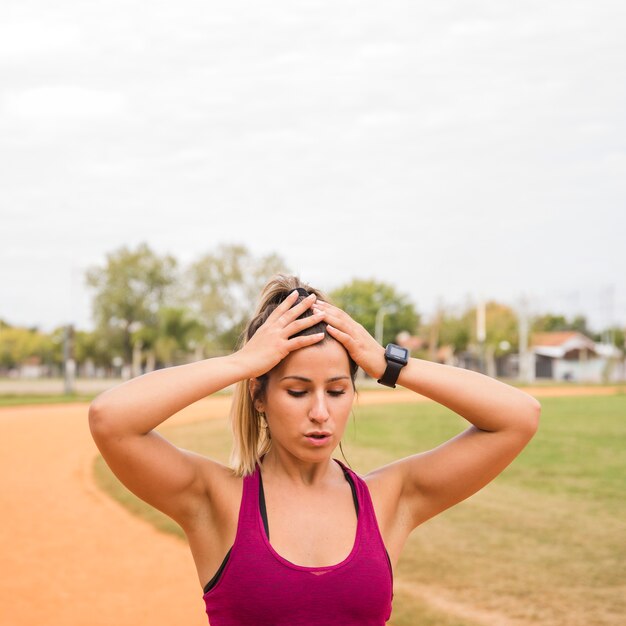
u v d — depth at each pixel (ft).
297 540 5.91
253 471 6.23
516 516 30.07
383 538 6.34
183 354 241.96
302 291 6.38
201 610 19.84
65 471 43.24
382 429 65.10
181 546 26.61
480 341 234.17
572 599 19.88
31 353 376.89
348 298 316.40
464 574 22.15
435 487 6.63
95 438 5.88
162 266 263.70
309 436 5.88
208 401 115.96
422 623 18.06
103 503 33.96
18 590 21.45
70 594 21.13
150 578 22.74
